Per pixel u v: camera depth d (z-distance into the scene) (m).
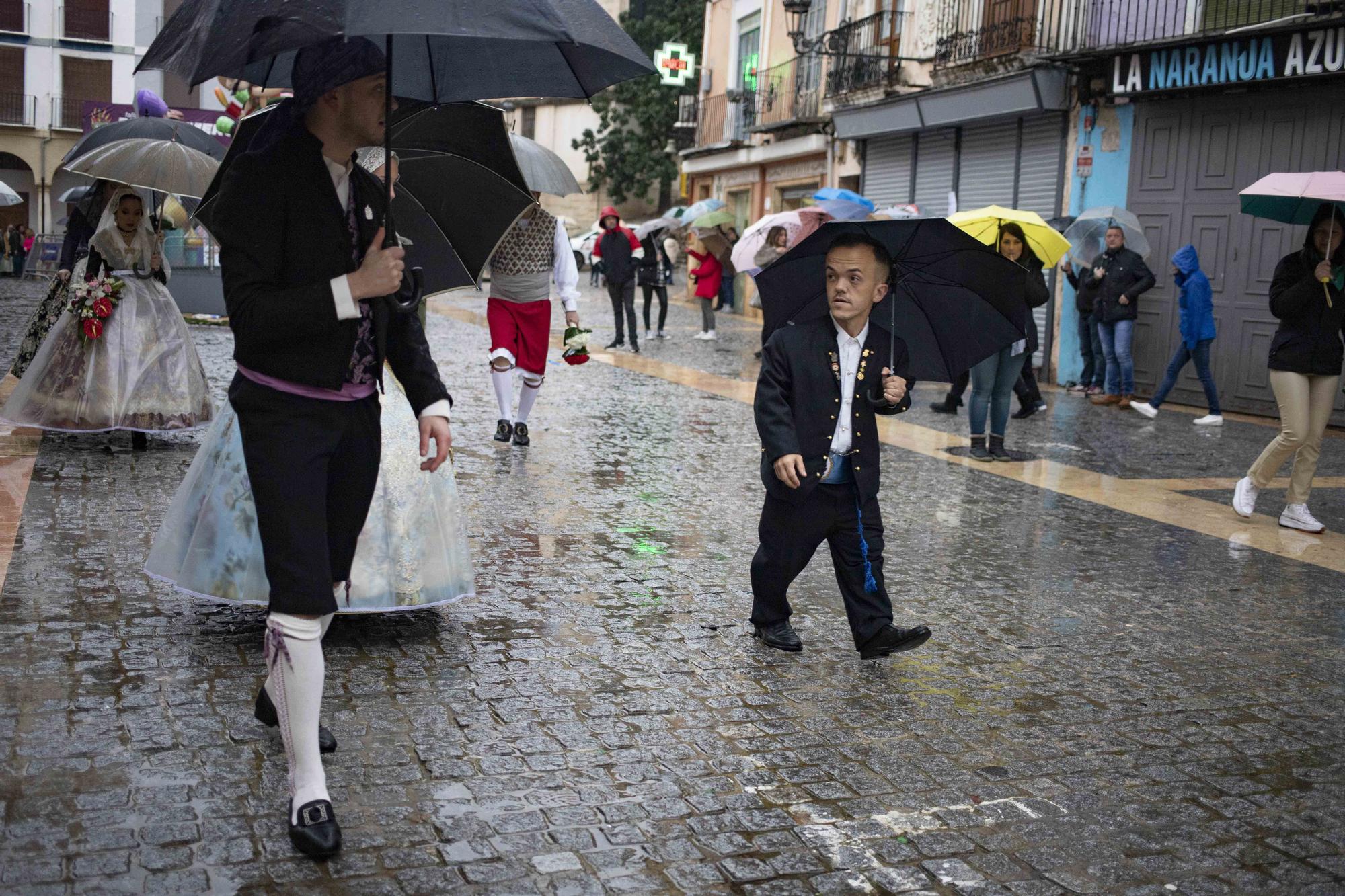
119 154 7.39
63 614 4.67
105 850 2.96
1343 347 7.60
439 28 2.60
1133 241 14.02
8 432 8.14
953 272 4.41
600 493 7.69
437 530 4.81
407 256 3.96
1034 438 11.30
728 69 30.59
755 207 28.98
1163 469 9.91
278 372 3.02
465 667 4.41
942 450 10.38
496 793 3.41
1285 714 4.40
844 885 3.01
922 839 3.28
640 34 42.56
